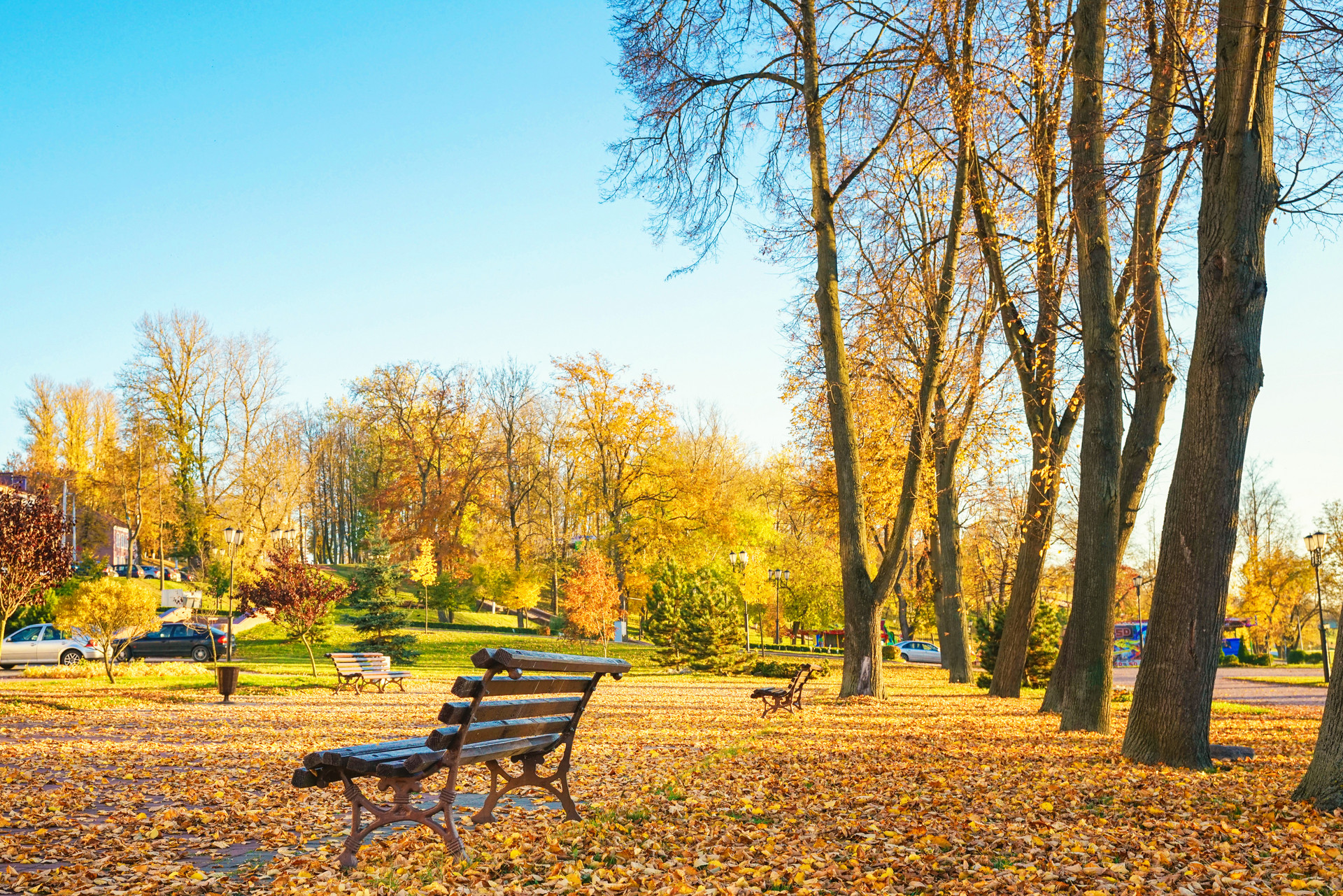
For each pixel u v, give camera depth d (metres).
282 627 44.47
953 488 28.25
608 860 5.43
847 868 5.33
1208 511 9.96
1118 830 6.33
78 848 5.97
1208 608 10.02
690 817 6.86
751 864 5.42
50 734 13.68
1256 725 16.47
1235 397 9.80
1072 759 10.50
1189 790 8.14
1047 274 18.22
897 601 59.94
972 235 20.59
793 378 28.48
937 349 20.02
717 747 11.92
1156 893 4.72
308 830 6.64
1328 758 7.35
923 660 54.50
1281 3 9.20
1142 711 10.35
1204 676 10.04
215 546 56.56
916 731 14.06
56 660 32.56
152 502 63.38
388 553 38.75
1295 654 59.94
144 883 5.02
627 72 18.75
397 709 19.41
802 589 62.28
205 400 56.53
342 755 5.14
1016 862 5.46
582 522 54.03
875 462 28.28
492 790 6.50
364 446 79.25
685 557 50.44
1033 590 22.34
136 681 25.62
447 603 55.41
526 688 5.75
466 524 61.75
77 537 61.84
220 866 5.55
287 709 19.05
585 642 47.09
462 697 5.04
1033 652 28.06
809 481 33.38
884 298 22.80
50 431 65.94
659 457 51.19
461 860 5.11
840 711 18.02
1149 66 14.33
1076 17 14.55
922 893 4.82
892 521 29.45
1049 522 21.86
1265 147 9.55
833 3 18.36
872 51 18.62
